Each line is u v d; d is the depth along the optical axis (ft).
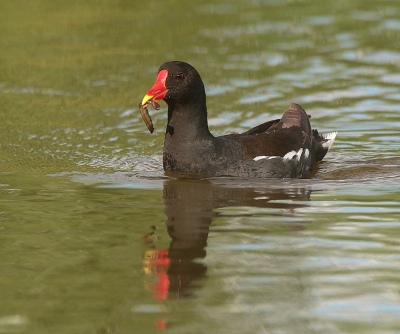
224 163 40.32
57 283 25.36
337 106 56.08
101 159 44.47
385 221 31.71
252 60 68.08
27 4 92.27
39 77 64.28
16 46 73.92
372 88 60.03
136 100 57.82
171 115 41.11
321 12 85.87
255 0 93.91
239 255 27.73
